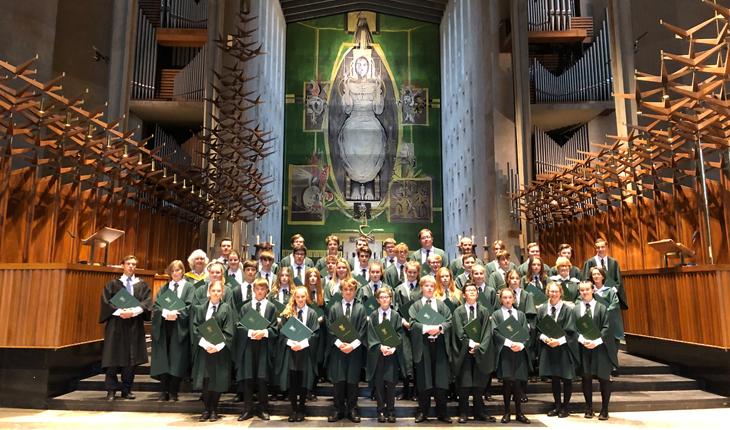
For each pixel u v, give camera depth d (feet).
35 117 26.48
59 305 22.38
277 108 67.10
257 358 20.67
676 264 28.63
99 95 43.80
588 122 51.90
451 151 65.87
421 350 19.86
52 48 37.58
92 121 29.50
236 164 42.68
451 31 66.80
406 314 21.72
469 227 55.11
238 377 20.51
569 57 59.31
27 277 22.63
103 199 32.63
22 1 36.22
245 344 20.63
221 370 20.21
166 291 22.12
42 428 18.89
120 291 21.83
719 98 24.93
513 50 48.24
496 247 27.99
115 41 44.96
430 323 19.69
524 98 47.70
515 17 48.37
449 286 21.93
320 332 22.04
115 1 45.44
